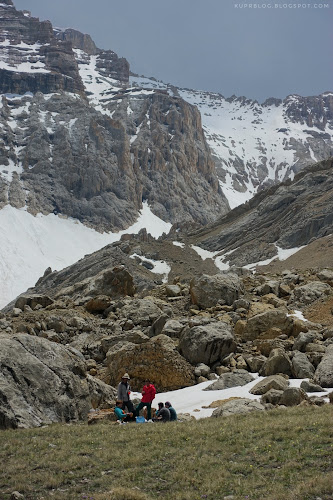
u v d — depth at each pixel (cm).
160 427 2006
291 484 1440
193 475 1556
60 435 1986
